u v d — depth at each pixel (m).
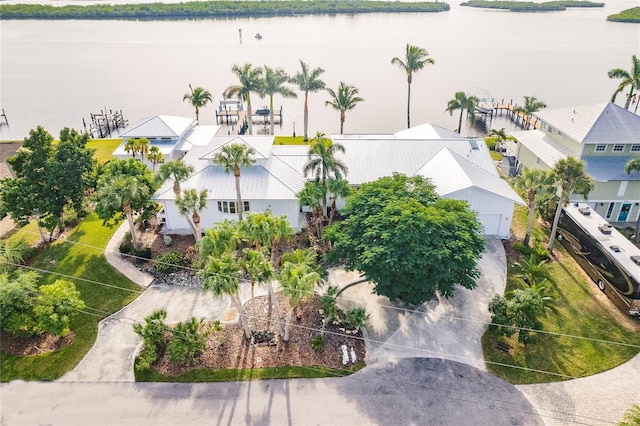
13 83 114.25
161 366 29.92
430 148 51.66
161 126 62.91
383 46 166.88
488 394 28.12
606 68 133.38
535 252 41.03
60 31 199.75
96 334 32.69
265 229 31.33
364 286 37.50
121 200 37.47
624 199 47.03
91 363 30.33
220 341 31.72
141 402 27.62
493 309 31.97
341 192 41.25
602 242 36.75
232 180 44.75
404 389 28.42
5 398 27.98
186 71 126.31
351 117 89.94
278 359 30.47
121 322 33.75
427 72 127.44
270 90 70.56
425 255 30.39
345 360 30.25
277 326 33.06
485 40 184.25
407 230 31.59
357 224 34.97
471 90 108.25
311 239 42.41
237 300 30.30
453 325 33.41
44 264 40.12
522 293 31.23
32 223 47.59
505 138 68.44
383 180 39.38
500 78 121.25
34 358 30.66
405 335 32.50
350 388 28.53
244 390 28.39
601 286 36.69
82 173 43.28
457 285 37.59
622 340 32.00
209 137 64.94
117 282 37.69
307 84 68.50
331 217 43.84
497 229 44.19
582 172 37.56
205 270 28.44
